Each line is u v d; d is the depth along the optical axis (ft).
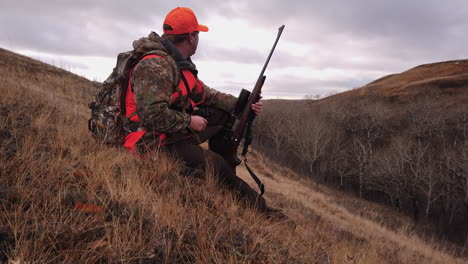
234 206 7.79
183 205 7.21
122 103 7.89
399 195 150.92
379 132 225.76
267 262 6.01
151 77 7.05
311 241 8.31
